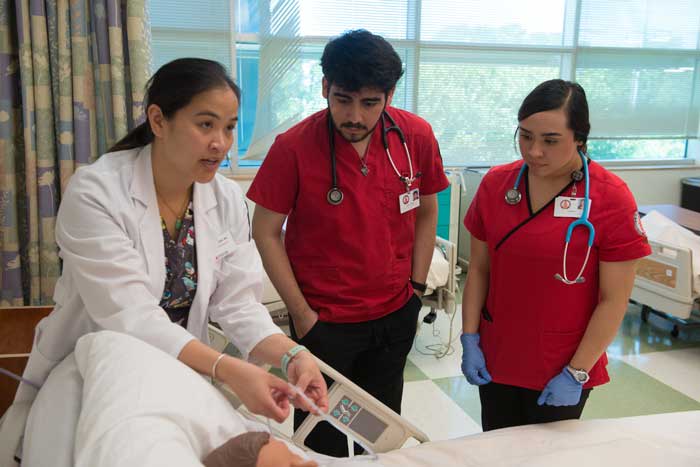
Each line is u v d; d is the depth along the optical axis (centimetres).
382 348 166
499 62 453
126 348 93
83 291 104
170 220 118
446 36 439
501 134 467
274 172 154
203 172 105
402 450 130
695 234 333
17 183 287
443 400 261
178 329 104
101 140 289
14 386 189
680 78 490
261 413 98
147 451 71
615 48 468
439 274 292
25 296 299
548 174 129
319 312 159
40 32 267
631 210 131
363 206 152
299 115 407
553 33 458
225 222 126
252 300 127
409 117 163
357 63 128
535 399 149
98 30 275
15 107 280
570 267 135
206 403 91
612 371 290
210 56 387
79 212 104
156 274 113
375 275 157
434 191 171
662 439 134
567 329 140
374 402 135
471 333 156
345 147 150
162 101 100
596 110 478
